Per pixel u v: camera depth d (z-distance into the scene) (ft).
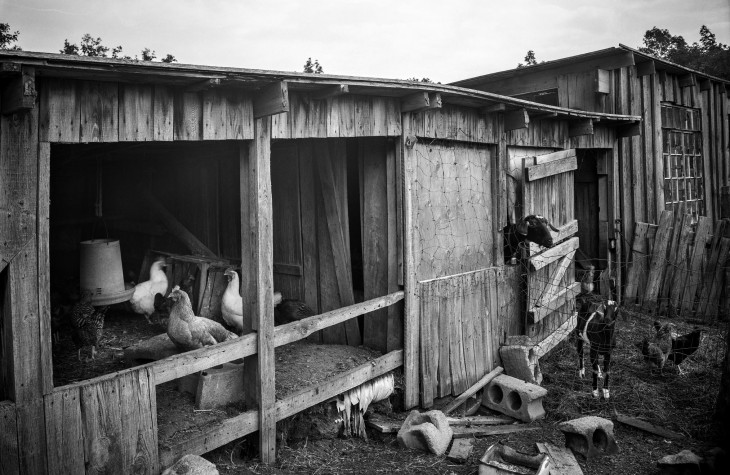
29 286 10.41
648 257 34.14
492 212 23.89
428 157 20.08
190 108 12.80
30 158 10.32
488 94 19.63
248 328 15.12
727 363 18.85
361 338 21.06
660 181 38.70
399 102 18.34
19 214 10.22
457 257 21.75
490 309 22.93
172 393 16.01
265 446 14.99
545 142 26.43
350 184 22.40
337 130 16.24
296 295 22.61
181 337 15.51
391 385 19.19
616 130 33.88
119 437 11.95
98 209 23.63
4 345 10.51
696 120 44.68
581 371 23.00
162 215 25.53
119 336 20.71
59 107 10.66
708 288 32.60
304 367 18.15
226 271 20.03
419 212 19.63
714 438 18.45
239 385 15.71
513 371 22.85
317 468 15.66
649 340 24.27
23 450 10.46
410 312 19.08
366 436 18.15
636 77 36.35
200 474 12.32
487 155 23.52
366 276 20.39
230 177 24.61
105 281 21.89
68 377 16.66
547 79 37.91
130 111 11.74
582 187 36.04
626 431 19.27
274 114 13.62
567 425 17.54
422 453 17.19
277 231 23.07
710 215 46.06
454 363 20.88
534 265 24.03
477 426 19.25
